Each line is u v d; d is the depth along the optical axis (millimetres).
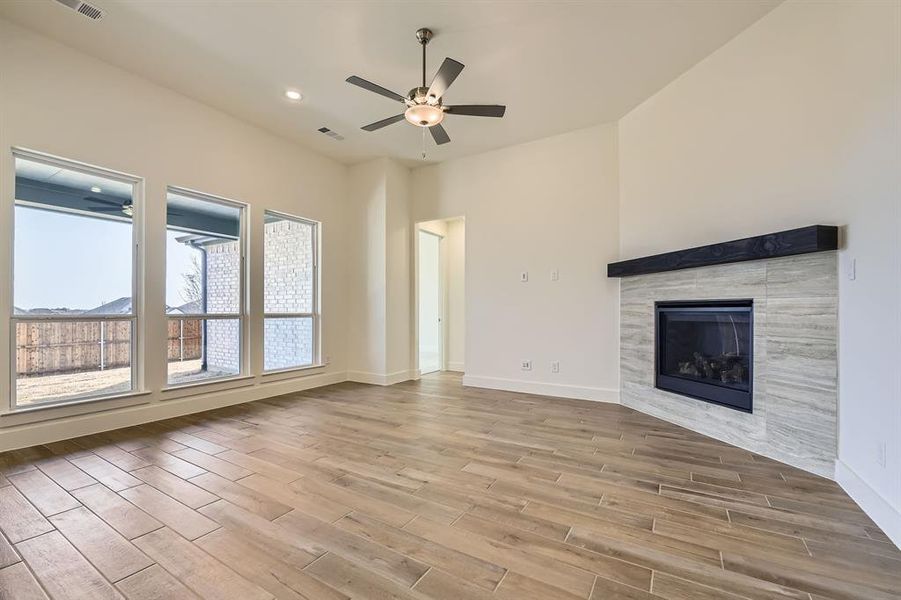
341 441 3090
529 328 4863
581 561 1624
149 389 3602
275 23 2846
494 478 2418
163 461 2668
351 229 5727
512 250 4984
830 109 2385
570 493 2221
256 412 3957
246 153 4406
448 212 5520
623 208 4223
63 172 3195
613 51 3162
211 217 4199
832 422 2385
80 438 3131
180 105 3826
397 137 4770
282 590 1458
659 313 3758
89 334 3318
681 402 3486
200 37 3008
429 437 3188
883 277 1950
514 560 1632
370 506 2072
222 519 1940
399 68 3396
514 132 4605
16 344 2938
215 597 1426
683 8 2703
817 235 2293
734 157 3047
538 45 3078
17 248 2969
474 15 2750
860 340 2141
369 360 5547
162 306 3701
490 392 4891
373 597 1424
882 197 1966
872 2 2055
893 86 1896
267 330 4742
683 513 2004
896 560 1634
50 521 1918
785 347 2635
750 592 1446
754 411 2832
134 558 1641
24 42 2912
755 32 2871
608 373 4398
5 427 2834
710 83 3230
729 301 3027
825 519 1947
